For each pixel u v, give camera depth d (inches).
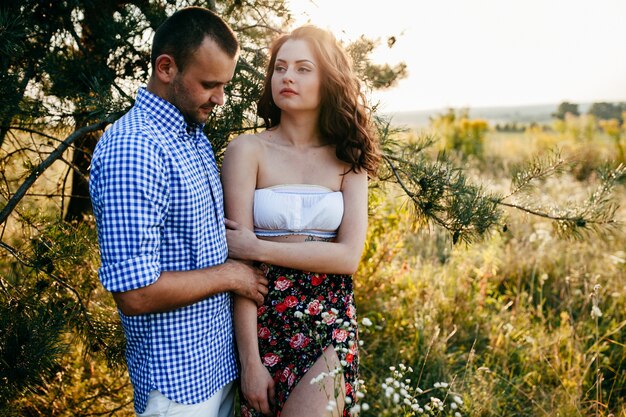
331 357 68.7
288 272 71.1
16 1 82.0
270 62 79.3
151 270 54.7
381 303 152.9
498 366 131.6
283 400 68.5
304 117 75.7
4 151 98.7
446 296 163.2
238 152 73.5
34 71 88.5
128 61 91.6
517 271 181.8
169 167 58.2
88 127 85.0
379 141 88.7
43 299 83.6
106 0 93.7
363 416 112.3
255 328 69.0
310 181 75.4
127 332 62.6
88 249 84.7
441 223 89.6
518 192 98.0
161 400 60.7
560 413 108.1
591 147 445.4
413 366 129.5
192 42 58.8
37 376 74.0
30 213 89.9
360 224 75.2
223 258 66.9
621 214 190.7
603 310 160.4
